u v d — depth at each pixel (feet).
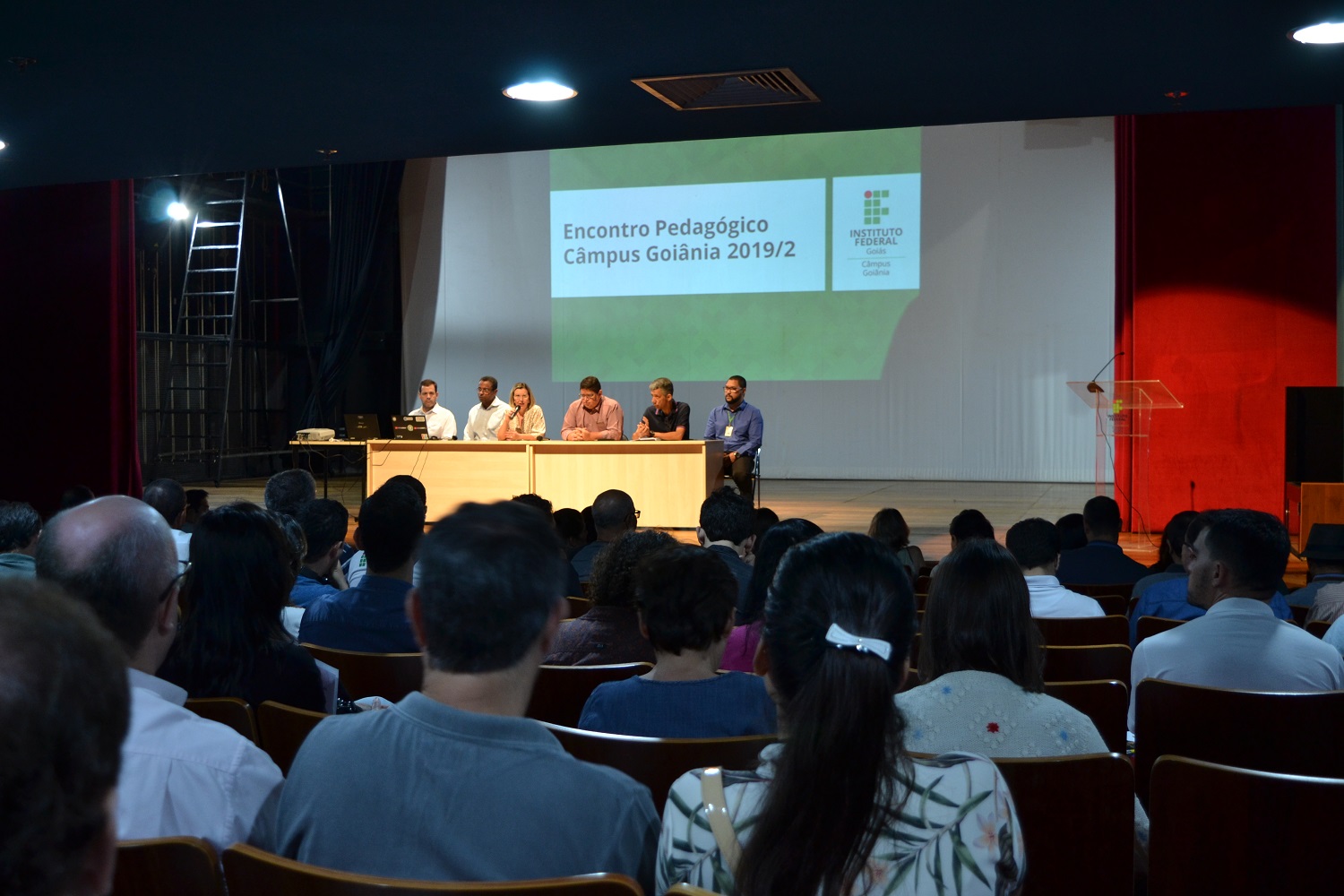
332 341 43.98
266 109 13.82
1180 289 26.53
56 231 29.40
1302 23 10.72
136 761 3.95
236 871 3.41
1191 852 4.62
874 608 3.22
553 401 44.42
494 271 44.91
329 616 8.19
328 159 16.78
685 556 5.80
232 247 43.55
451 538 3.53
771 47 11.41
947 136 40.57
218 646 6.00
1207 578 7.26
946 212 40.65
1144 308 26.76
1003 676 4.81
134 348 30.01
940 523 29.48
